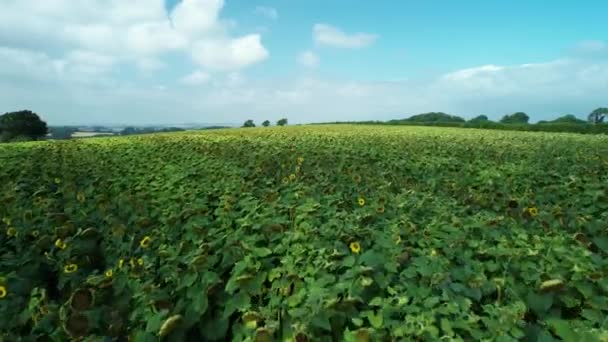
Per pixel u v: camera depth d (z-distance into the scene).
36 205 5.96
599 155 12.22
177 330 3.12
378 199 5.95
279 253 4.11
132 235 5.06
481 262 3.82
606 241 4.42
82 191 6.82
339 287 3.10
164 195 6.33
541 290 3.24
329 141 16.84
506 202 6.03
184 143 15.64
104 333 3.37
